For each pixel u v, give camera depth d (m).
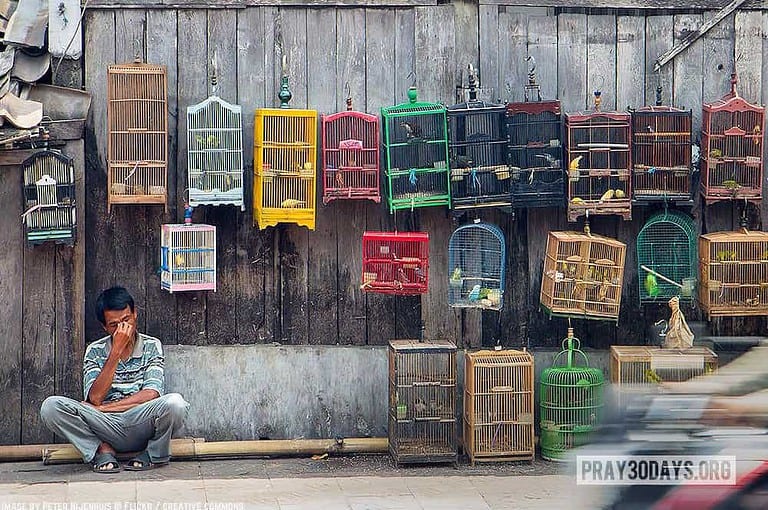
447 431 9.40
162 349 9.48
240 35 9.51
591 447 5.55
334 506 8.19
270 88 9.55
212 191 9.23
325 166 9.31
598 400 9.48
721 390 5.53
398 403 9.32
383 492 8.57
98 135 9.45
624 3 9.76
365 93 9.63
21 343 9.40
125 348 9.20
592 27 9.76
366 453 9.70
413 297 9.80
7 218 9.34
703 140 9.59
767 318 9.95
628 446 5.43
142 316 9.58
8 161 9.22
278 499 8.34
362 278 9.66
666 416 5.46
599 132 9.36
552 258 9.53
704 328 9.88
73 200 9.20
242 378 9.68
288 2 9.53
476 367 9.34
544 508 8.16
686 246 9.76
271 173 9.21
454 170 9.31
